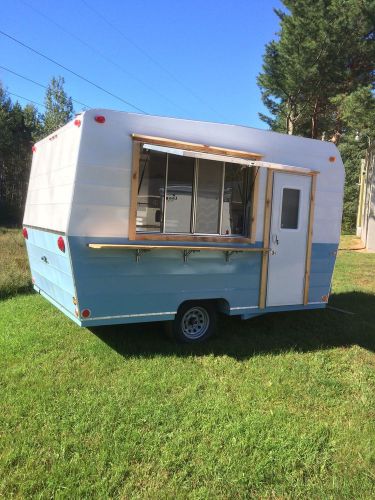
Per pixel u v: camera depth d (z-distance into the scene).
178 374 4.36
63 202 4.47
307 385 4.29
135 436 3.25
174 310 4.98
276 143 5.49
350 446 3.31
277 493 2.78
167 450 3.11
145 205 4.68
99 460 2.97
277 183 5.52
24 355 4.77
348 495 2.79
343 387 4.33
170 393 4.00
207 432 3.37
